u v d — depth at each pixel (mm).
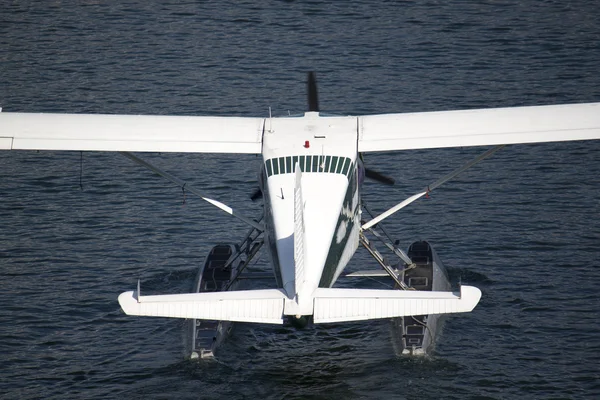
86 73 158750
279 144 79938
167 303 61469
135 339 79062
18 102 143875
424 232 103062
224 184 117625
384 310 61375
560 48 169375
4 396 69312
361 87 150750
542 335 78500
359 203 81938
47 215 107188
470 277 90688
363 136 81375
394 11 195250
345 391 69062
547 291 87125
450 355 75125
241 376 71938
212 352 75062
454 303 60906
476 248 98000
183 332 80188
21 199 111562
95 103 144125
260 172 81625
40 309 84312
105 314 83812
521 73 157000
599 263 93062
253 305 62250
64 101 144875
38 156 125938
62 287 89188
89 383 71312
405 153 128250
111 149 80000
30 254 96688
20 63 163125
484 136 80312
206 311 61625
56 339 78875
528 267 92812
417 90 149125
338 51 170000
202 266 87625
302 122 83875
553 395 68625
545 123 81312
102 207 110000
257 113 138875
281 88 150875
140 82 154250
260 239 94625
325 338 79375
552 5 197875
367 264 97375
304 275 64250
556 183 115812
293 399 67812
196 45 174000
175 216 107875
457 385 70125
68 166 122750
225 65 162875
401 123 83250
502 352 75625
